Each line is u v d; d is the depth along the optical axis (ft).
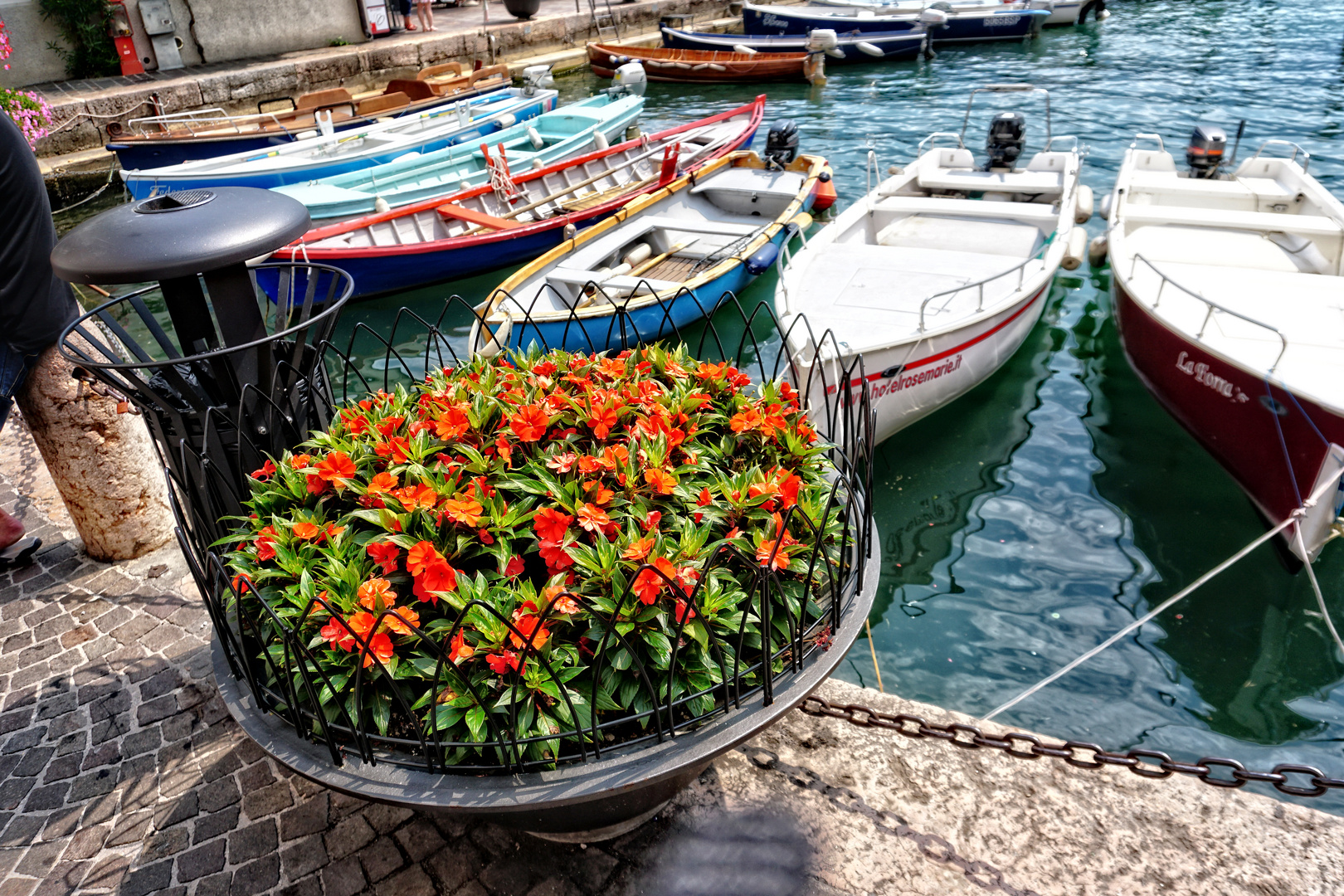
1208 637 15.49
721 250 28.09
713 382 8.16
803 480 7.36
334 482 6.61
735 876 7.32
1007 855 7.44
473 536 6.31
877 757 8.43
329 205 31.17
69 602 12.39
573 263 27.09
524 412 6.96
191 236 7.23
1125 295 21.57
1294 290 19.61
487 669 5.78
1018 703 14.34
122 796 9.02
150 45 57.93
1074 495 19.30
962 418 22.15
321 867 7.87
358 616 5.52
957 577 17.17
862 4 84.69
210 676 10.73
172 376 7.68
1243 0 84.02
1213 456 19.20
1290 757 13.29
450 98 49.24
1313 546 16.31
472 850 7.82
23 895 7.97
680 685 5.96
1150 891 7.11
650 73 67.87
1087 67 62.13
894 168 32.17
